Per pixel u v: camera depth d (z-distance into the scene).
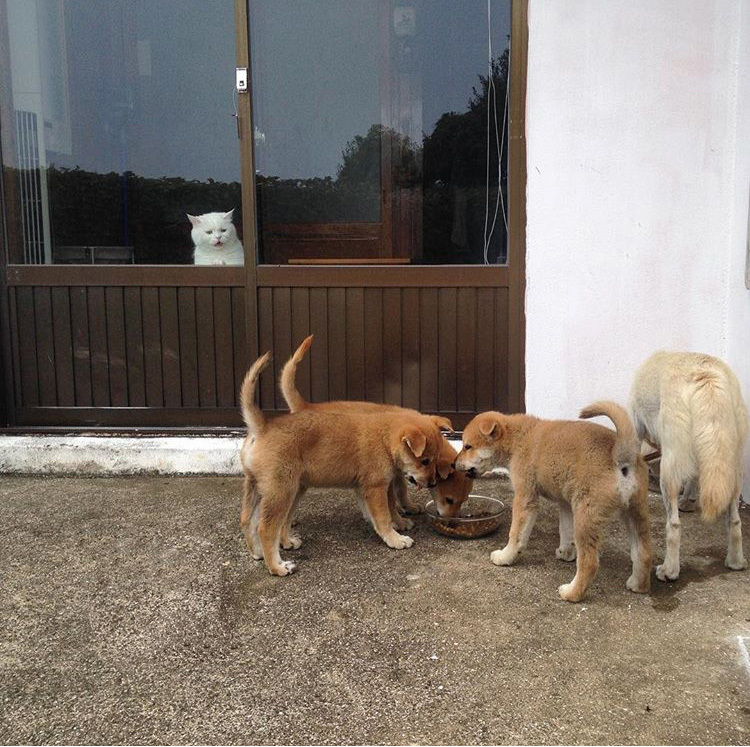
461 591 3.20
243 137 4.80
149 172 5.00
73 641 2.83
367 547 3.69
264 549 3.35
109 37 4.93
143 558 3.55
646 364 3.79
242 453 3.45
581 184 4.49
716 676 2.55
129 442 4.84
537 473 3.28
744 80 4.24
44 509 4.19
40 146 4.97
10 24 4.89
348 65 4.87
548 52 4.41
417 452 3.41
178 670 2.63
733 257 4.41
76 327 4.98
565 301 4.59
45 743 2.26
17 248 5.01
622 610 3.02
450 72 4.77
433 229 4.91
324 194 4.98
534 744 2.22
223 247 4.92
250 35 4.80
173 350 4.97
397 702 2.43
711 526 3.90
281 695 2.47
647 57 4.37
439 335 4.80
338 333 4.87
